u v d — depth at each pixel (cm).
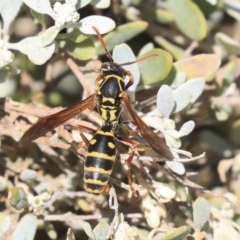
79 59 17
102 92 17
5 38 17
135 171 17
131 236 16
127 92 17
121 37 17
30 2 16
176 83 17
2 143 17
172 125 17
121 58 17
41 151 17
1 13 17
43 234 18
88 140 17
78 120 17
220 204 17
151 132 16
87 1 17
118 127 17
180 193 17
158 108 16
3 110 17
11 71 17
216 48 18
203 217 16
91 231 16
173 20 18
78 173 17
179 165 16
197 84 17
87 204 17
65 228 18
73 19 16
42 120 16
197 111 18
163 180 17
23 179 17
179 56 18
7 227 16
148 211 17
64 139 17
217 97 18
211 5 18
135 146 16
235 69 18
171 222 17
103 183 16
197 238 16
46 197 17
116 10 18
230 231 17
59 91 19
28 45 16
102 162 16
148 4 18
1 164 17
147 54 17
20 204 16
